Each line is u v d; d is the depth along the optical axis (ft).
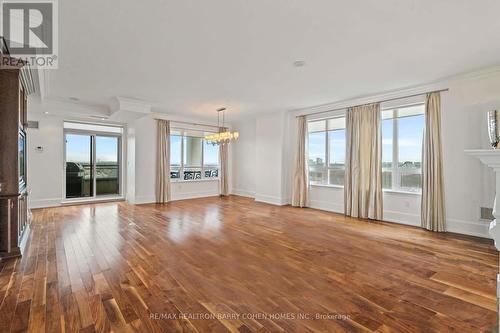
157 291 7.77
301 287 8.13
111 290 7.80
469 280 8.62
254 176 27.43
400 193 16.56
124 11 7.66
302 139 22.26
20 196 10.84
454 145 14.07
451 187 14.25
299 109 22.25
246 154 28.37
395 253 11.09
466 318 6.53
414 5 7.41
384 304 7.18
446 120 14.32
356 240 12.88
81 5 7.33
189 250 11.28
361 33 9.05
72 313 6.61
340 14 7.88
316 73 13.11
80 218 17.20
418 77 13.75
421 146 15.81
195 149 27.63
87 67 12.14
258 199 25.25
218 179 29.17
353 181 18.40
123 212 19.29
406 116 16.51
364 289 8.01
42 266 9.48
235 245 12.01
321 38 9.41
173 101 19.07
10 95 10.12
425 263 10.02
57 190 21.45
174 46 10.03
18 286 7.98
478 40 9.57
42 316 6.48
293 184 22.67
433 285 8.27
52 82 14.42
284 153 23.27
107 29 8.71
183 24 8.43
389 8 7.57
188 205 22.63
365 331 6.04
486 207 13.21
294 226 15.61
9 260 10.00
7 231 10.16
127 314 6.60
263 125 24.89
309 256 10.70
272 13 7.81
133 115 20.15
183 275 8.87
